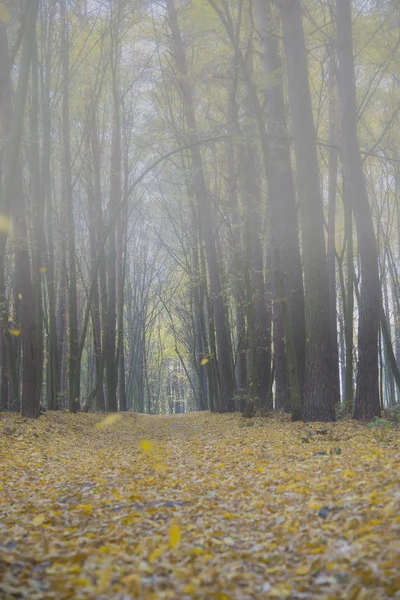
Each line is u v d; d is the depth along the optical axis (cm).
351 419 1525
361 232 1529
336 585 369
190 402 5981
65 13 2014
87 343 3541
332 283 2184
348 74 1528
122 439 1630
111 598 367
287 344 1520
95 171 2502
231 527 534
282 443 1125
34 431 1455
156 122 2319
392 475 610
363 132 2350
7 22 1338
